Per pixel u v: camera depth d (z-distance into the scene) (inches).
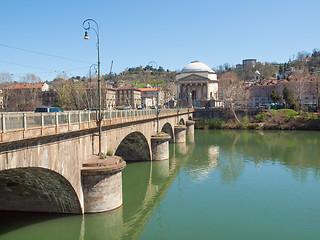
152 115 1657.2
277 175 1432.1
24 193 803.4
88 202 820.6
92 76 4598.9
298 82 4734.3
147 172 1492.4
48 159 640.4
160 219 908.0
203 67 6102.4
